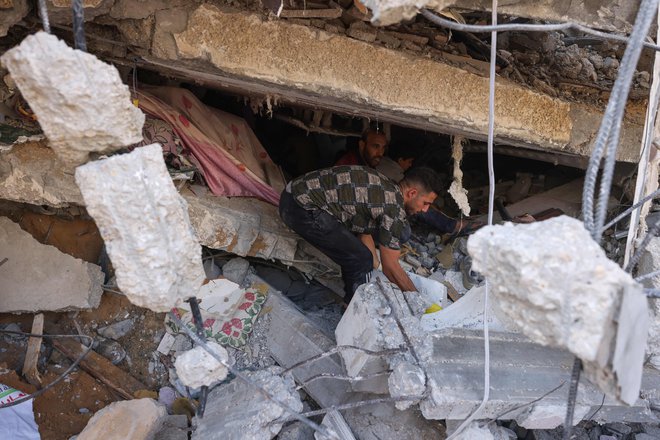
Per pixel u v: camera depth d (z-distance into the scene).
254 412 2.61
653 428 3.37
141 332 3.43
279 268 3.98
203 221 3.42
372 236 3.83
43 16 1.71
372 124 4.71
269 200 3.88
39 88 1.61
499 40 3.96
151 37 2.78
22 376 3.12
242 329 3.42
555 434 3.21
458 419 2.65
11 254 3.24
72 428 2.98
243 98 4.35
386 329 2.79
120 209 1.72
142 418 2.70
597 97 3.94
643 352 1.52
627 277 1.39
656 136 2.82
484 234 1.53
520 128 3.62
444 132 4.11
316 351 3.17
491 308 3.18
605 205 1.56
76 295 3.31
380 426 2.85
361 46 3.04
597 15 2.55
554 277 1.40
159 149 1.77
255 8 2.84
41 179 3.05
